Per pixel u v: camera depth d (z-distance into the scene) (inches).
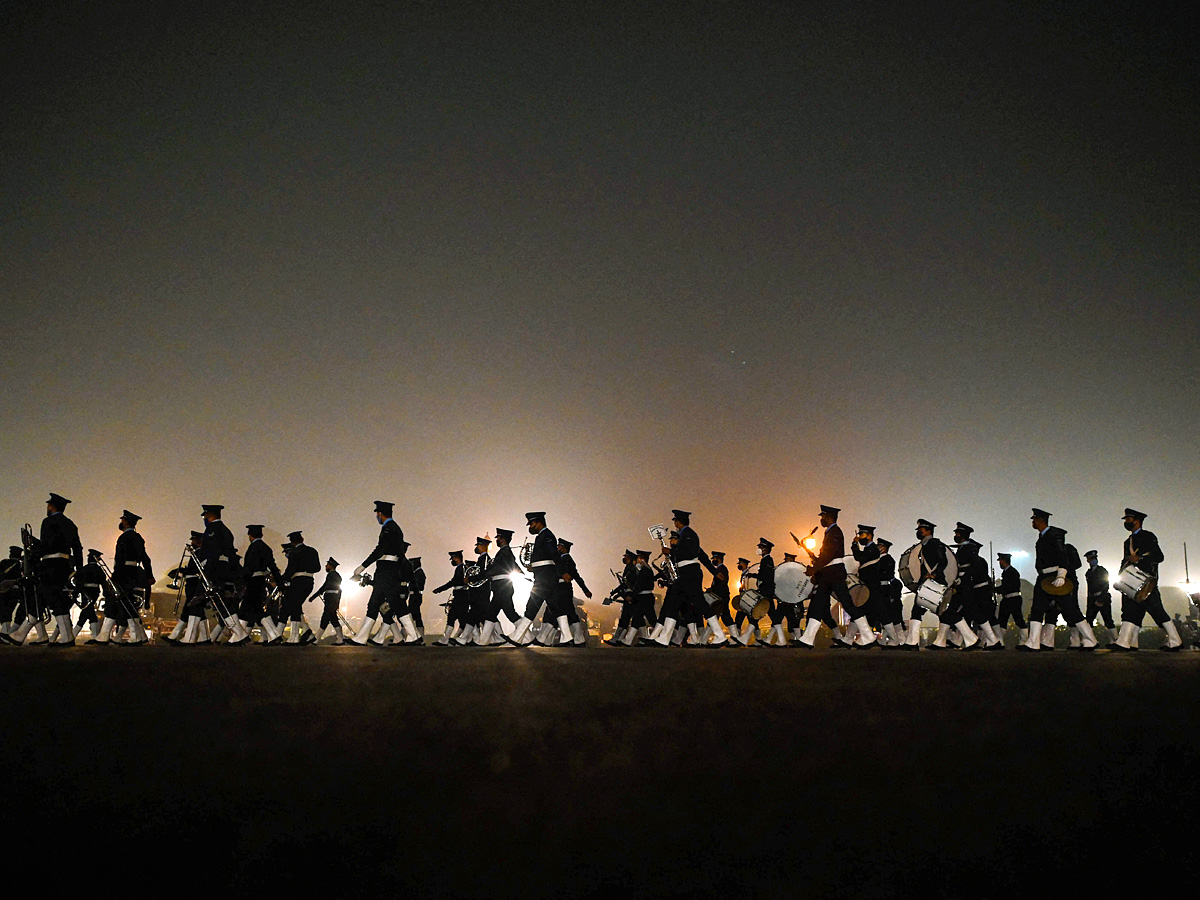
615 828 121.9
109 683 332.2
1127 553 738.8
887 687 326.6
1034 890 98.8
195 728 212.5
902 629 835.4
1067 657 601.3
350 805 133.8
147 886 100.0
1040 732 209.0
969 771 159.8
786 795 140.6
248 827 122.3
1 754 175.8
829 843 115.4
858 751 180.2
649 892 98.0
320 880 101.9
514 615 752.3
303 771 158.6
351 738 196.7
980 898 96.4
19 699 274.4
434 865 106.9
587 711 247.0
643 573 893.2
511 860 108.7
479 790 143.6
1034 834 119.8
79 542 662.5
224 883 101.0
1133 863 108.2
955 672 414.6
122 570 701.3
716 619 834.2
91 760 169.2
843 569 747.4
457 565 823.1
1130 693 313.3
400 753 177.2
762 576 860.0
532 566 753.6
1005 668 450.6
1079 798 139.5
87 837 118.0
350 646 756.0
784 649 741.9
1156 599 721.0
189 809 131.3
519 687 322.7
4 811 130.3
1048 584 723.4
